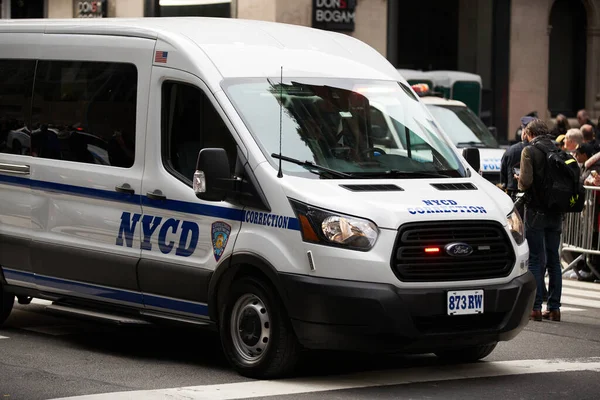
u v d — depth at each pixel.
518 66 38.62
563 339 13.36
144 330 13.61
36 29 13.03
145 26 11.95
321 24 33.66
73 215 12.24
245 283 10.65
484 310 10.44
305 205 10.25
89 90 12.27
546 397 10.08
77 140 12.33
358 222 10.09
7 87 13.16
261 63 11.48
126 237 11.72
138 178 11.61
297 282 10.15
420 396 9.98
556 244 14.70
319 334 10.11
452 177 11.35
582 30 40.31
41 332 13.30
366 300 9.94
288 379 10.62
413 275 10.14
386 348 10.07
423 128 11.81
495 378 10.88
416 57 37.41
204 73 11.18
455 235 10.34
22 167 12.77
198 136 11.21
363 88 11.78
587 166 18.97
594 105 40.34
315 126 11.12
